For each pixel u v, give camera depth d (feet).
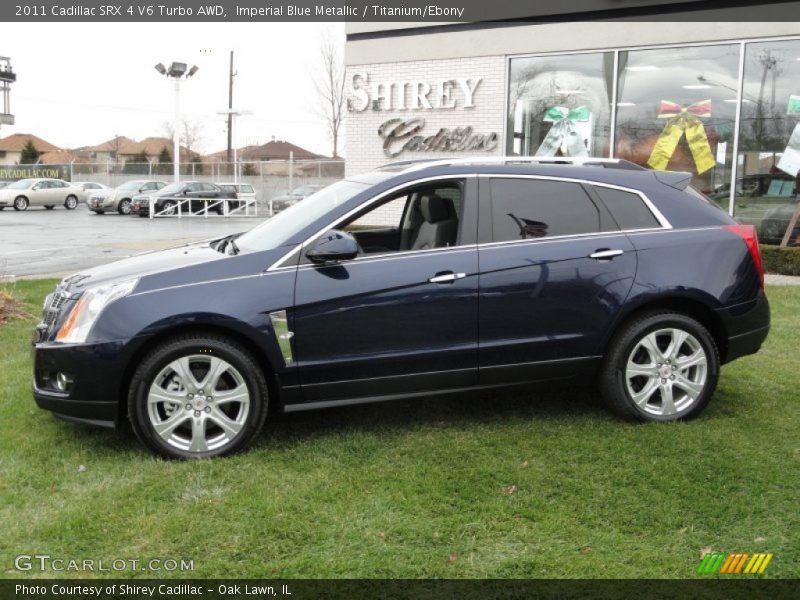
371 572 10.56
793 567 10.69
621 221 16.15
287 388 14.69
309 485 13.16
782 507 12.37
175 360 14.11
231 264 14.62
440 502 12.59
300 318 14.51
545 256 15.53
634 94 42.42
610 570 10.59
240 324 14.21
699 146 41.04
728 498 12.63
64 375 14.15
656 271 15.84
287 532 11.59
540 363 15.71
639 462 14.07
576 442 15.07
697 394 16.24
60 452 14.70
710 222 16.55
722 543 11.34
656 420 16.15
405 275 14.93
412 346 15.07
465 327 15.25
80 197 124.26
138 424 14.06
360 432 15.76
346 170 51.13
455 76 46.83
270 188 135.95
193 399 14.26
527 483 13.24
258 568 10.66
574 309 15.65
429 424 16.25
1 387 18.92
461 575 10.48
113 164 153.79
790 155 38.68
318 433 15.74
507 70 45.47
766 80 38.88
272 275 14.56
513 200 15.85
